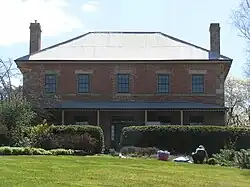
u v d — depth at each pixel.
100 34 47.31
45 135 29.36
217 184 16.36
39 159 21.70
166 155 26.09
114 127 41.50
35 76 42.31
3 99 34.22
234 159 25.00
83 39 46.41
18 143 29.52
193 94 42.53
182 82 42.69
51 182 14.96
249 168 23.00
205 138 31.70
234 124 64.25
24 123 31.55
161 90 42.75
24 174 16.34
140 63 42.88
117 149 40.47
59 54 43.75
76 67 43.00
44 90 41.88
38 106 38.06
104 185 14.88
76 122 41.41
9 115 30.58
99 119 41.47
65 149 28.20
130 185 15.12
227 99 71.19
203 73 42.66
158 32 47.56
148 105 41.25
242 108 72.00
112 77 42.84
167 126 32.19
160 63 42.84
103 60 42.72
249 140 31.61
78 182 15.22
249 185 16.53
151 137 32.03
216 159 25.67
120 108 40.41
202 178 17.72
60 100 42.38
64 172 17.38
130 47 44.97
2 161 20.17
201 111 41.47
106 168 19.17
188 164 23.47
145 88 42.72
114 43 45.75
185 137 31.80
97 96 42.69
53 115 40.12
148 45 45.25
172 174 18.41
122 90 42.81
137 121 41.44
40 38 46.69
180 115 41.47
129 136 32.47
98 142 29.61
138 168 19.84
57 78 42.75
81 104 41.50
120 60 42.69
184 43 45.44
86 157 24.12
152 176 17.44
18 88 37.09
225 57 43.12
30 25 45.97
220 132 31.72
